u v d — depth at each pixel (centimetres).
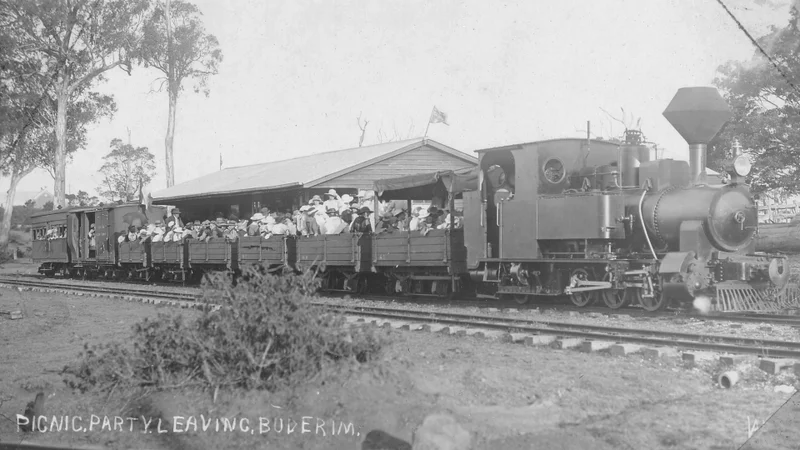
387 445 588
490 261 1511
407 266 1766
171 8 3416
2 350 1059
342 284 2055
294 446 593
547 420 625
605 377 761
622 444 566
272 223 2183
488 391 707
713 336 938
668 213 1239
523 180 1439
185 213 3444
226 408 659
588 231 1309
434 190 1794
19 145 3159
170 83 3584
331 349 728
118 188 5106
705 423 609
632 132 1376
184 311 1516
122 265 2912
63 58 3073
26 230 5153
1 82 2845
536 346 982
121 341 1091
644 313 1259
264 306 703
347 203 2102
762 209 2002
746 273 1189
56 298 2028
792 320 1132
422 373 746
